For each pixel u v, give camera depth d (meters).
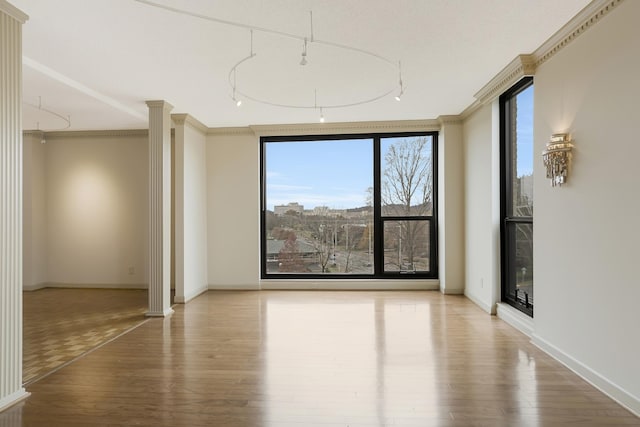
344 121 7.03
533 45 3.87
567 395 3.08
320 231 7.55
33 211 7.56
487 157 5.57
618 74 2.93
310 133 7.26
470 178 6.36
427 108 6.25
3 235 2.97
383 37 3.66
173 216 7.55
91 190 7.71
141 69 4.38
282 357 3.96
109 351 4.17
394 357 3.93
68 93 5.01
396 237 7.39
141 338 4.60
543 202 3.99
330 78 4.71
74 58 4.07
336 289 7.31
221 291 7.25
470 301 6.31
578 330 3.44
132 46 3.80
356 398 3.08
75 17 3.24
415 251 7.36
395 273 7.39
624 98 2.88
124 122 6.86
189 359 3.93
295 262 7.56
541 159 4.02
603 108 3.10
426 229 7.33
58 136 7.68
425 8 3.16
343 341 4.42
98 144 7.67
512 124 5.16
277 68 4.37
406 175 7.36
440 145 7.03
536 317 4.18
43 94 5.05
